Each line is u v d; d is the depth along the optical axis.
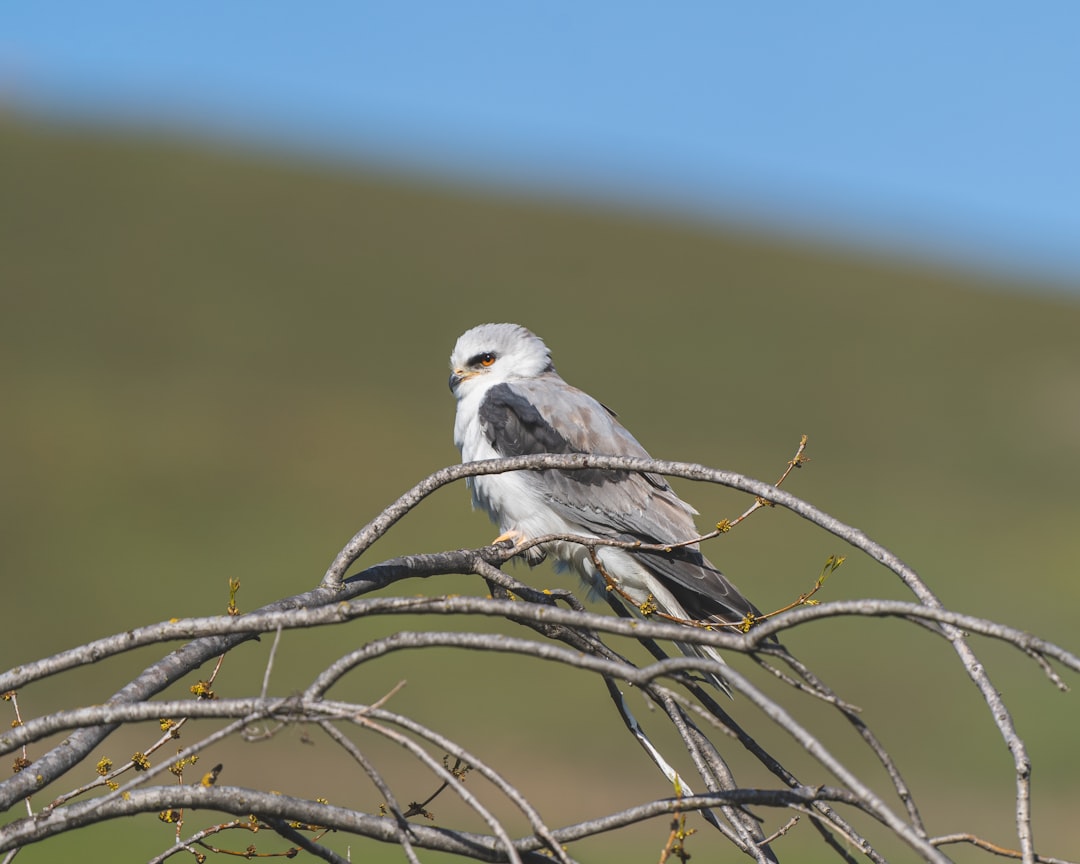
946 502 35.88
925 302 53.56
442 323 47.00
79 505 29.73
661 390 43.56
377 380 41.16
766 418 42.00
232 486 32.00
